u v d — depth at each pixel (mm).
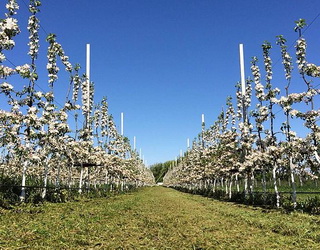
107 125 38688
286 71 18766
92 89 32094
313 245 8344
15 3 14844
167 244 8242
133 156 64688
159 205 21391
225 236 9562
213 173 35438
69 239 8320
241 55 26766
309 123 16422
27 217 11961
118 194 36625
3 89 15438
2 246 7359
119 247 7660
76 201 21109
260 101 21297
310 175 17703
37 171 32656
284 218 13875
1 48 13922
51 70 19672
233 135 26875
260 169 23344
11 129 15883
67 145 22484
